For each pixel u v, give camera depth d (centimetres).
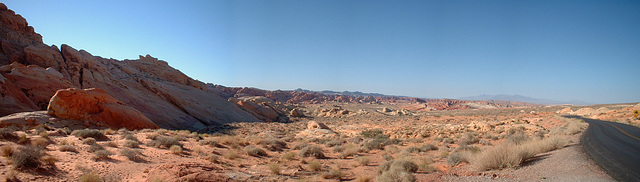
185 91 6216
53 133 1669
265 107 8188
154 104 4916
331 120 7831
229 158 1531
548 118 4009
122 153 1284
